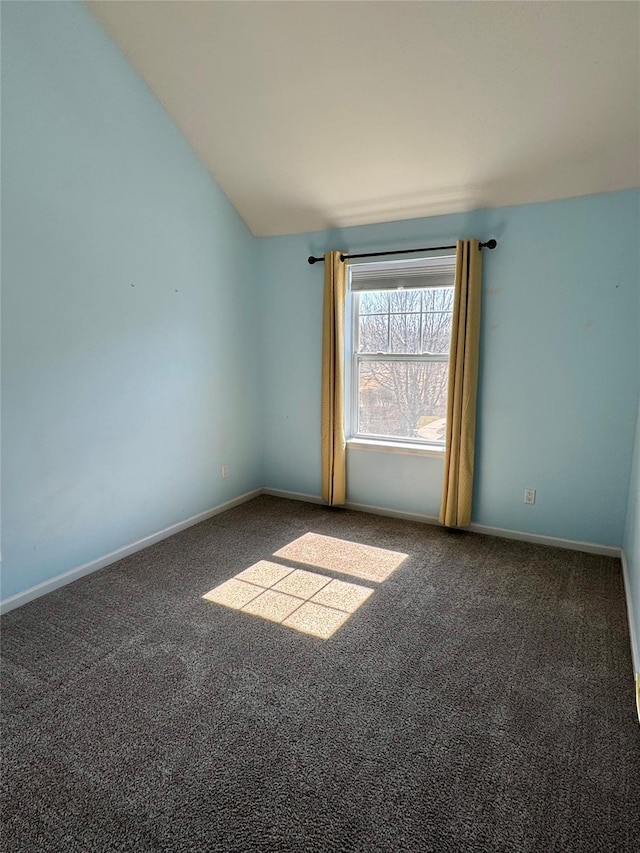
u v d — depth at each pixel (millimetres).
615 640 2303
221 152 3408
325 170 3330
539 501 3371
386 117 2836
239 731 1754
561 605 2609
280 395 4312
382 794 1501
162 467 3432
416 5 2248
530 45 2301
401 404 3869
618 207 2895
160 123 3152
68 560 2834
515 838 1366
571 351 3133
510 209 3184
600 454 3145
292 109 2938
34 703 1889
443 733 1745
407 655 2193
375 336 3889
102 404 2957
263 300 4242
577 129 2633
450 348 3381
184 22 2574
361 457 3998
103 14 2623
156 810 1449
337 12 2355
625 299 2953
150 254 3189
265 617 2496
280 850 1334
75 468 2830
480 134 2799
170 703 1893
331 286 3762
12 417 2492
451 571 2998
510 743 1699
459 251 3236
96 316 2875
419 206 3398
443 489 3574
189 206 3457
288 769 1593
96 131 2766
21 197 2436
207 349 3740
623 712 1844
